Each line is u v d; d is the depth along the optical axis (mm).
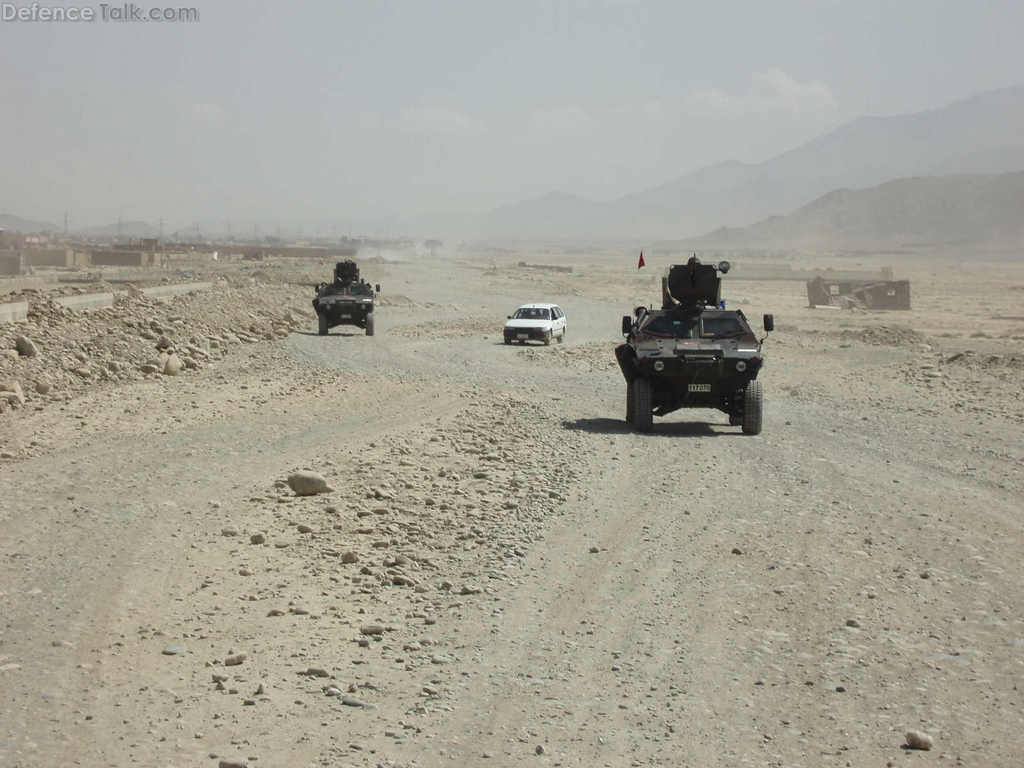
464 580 12031
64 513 14578
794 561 12969
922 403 30328
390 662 9406
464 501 15789
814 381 36844
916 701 8680
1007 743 7875
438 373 35781
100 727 7824
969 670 9383
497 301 88688
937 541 14016
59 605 10719
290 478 15930
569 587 11828
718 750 7715
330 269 124125
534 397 29969
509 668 9328
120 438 20891
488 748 7648
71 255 131750
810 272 172375
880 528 14742
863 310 92688
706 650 9867
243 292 64875
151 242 175125
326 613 10719
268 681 8844
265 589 11453
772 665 9492
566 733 7957
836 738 7949
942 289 144625
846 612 11016
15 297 37750
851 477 18578
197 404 25922
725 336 24734
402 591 11547
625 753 7629
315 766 7254
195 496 15750
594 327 65062
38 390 26688
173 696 8461
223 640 9844
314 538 13547
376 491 15891
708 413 28234
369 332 51469
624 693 8797
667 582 12047
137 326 38500
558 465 19109
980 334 61188
